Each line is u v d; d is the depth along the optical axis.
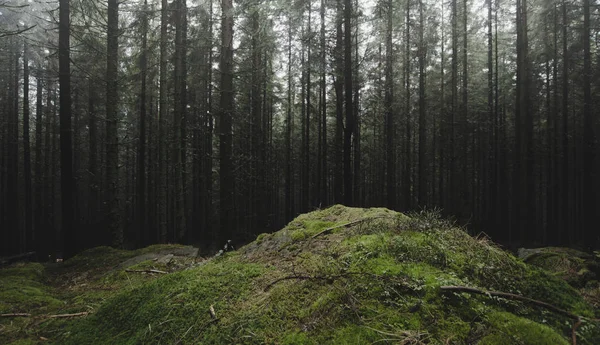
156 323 2.40
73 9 9.26
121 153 25.50
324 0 12.86
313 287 2.29
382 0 13.83
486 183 28.61
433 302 2.00
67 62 8.33
